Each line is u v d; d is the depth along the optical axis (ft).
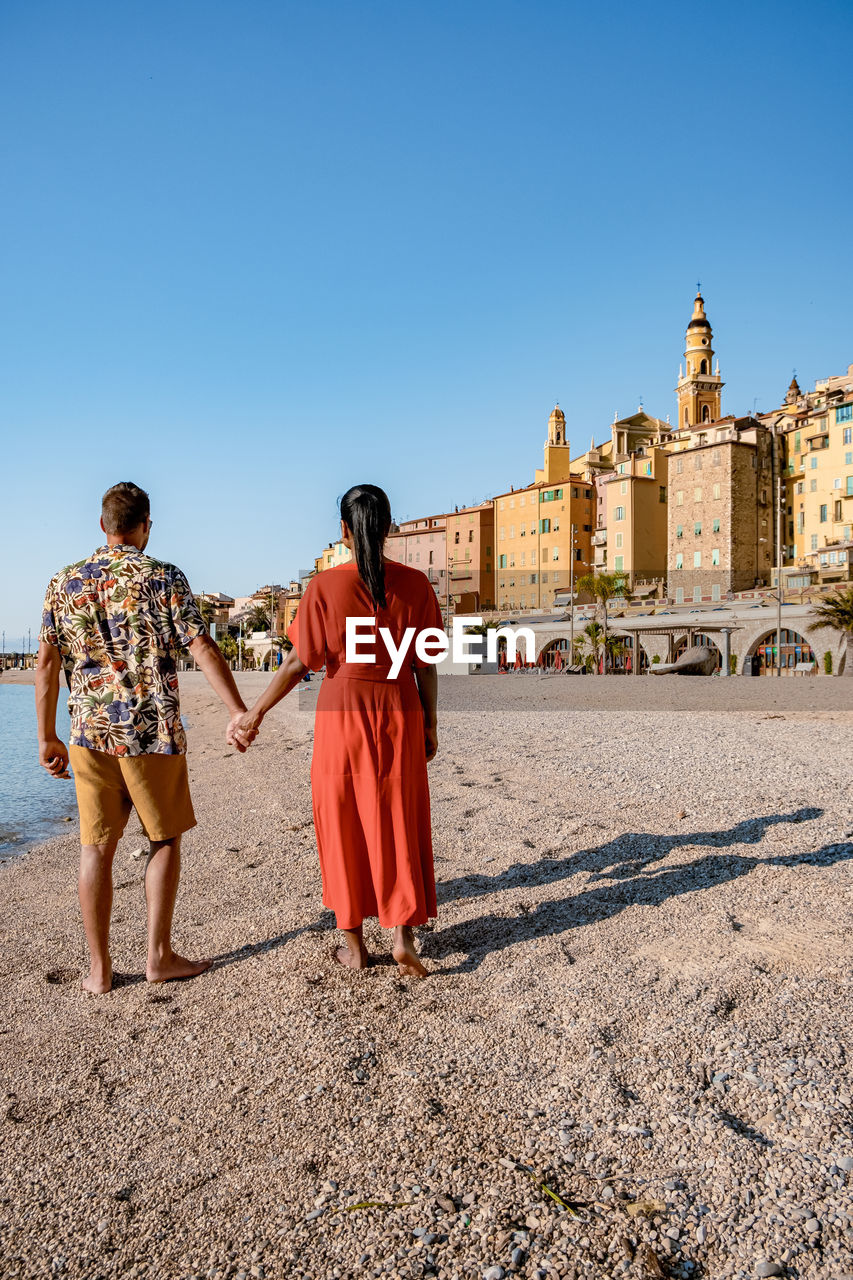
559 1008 9.46
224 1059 8.92
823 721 39.27
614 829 16.87
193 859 17.79
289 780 28.78
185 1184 6.94
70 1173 7.18
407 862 10.45
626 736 33.24
